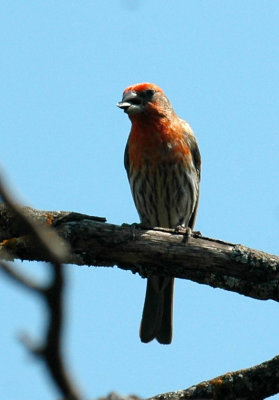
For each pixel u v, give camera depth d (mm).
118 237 9492
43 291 2912
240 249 9477
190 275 9656
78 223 9492
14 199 3211
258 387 8586
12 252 9070
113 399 5172
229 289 9570
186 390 8703
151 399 8633
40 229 3297
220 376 8727
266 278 9398
